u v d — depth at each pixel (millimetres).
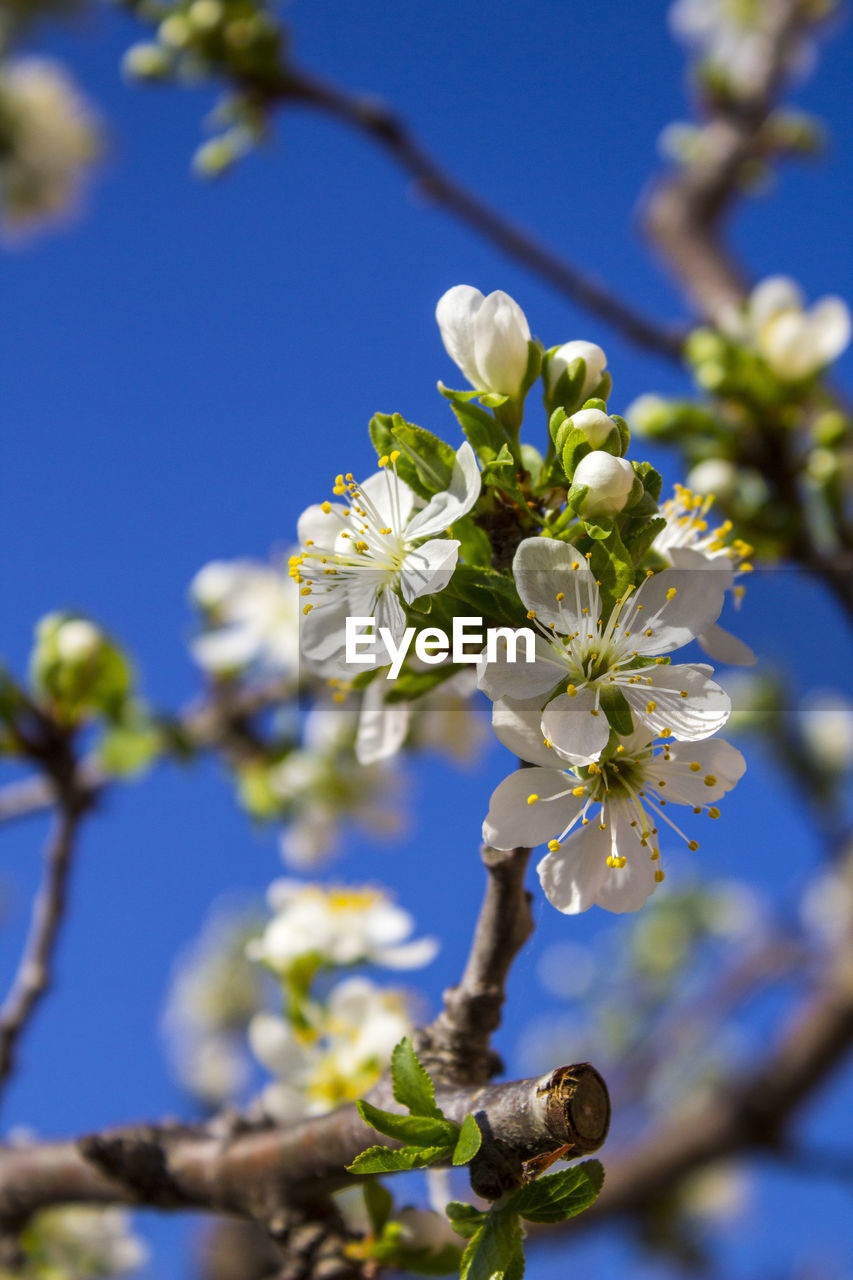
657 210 617
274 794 566
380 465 245
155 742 463
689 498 270
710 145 624
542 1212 223
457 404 249
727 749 236
